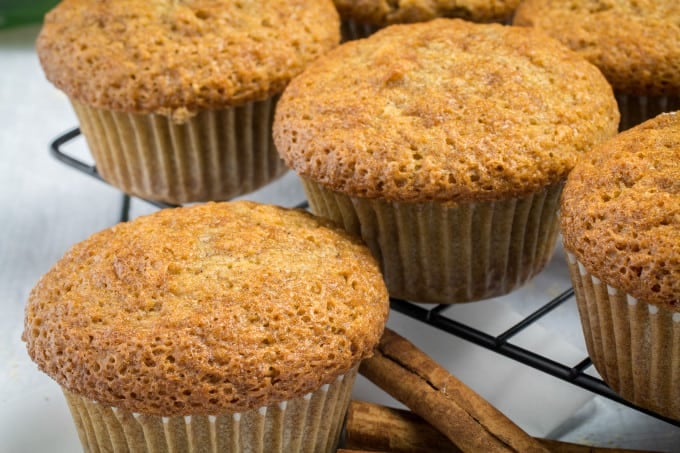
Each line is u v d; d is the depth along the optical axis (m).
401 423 0.32
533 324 0.35
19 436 0.32
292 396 0.29
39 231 0.41
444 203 0.32
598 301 0.30
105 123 0.38
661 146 0.30
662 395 0.30
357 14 0.41
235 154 0.38
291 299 0.29
